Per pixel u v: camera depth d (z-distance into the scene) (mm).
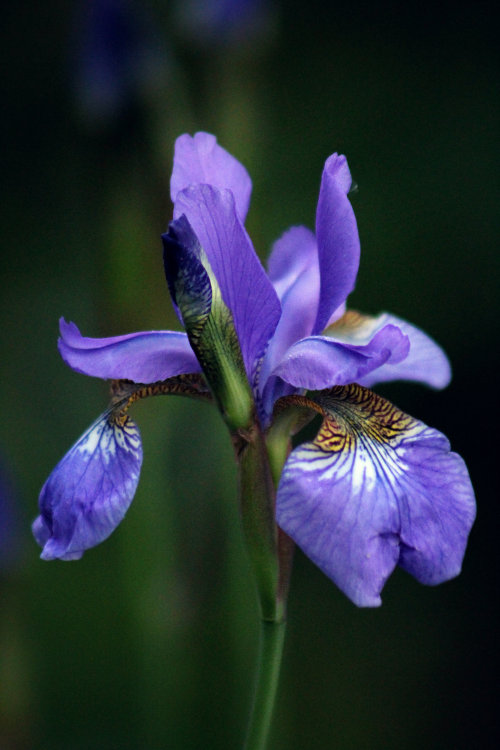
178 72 796
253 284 622
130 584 798
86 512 618
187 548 791
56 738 928
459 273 1119
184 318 615
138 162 798
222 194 618
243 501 621
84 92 800
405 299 1119
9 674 802
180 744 797
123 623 956
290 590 1030
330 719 972
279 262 653
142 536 792
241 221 621
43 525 626
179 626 793
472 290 1113
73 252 1097
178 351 632
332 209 621
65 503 620
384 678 996
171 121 797
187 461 787
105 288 807
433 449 608
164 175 797
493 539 1057
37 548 971
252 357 630
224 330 618
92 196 825
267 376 631
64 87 1112
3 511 800
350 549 593
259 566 621
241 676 794
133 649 944
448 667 1003
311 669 1000
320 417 1002
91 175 821
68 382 1049
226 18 791
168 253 609
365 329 661
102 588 966
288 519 596
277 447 626
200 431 786
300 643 1012
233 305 623
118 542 971
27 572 868
